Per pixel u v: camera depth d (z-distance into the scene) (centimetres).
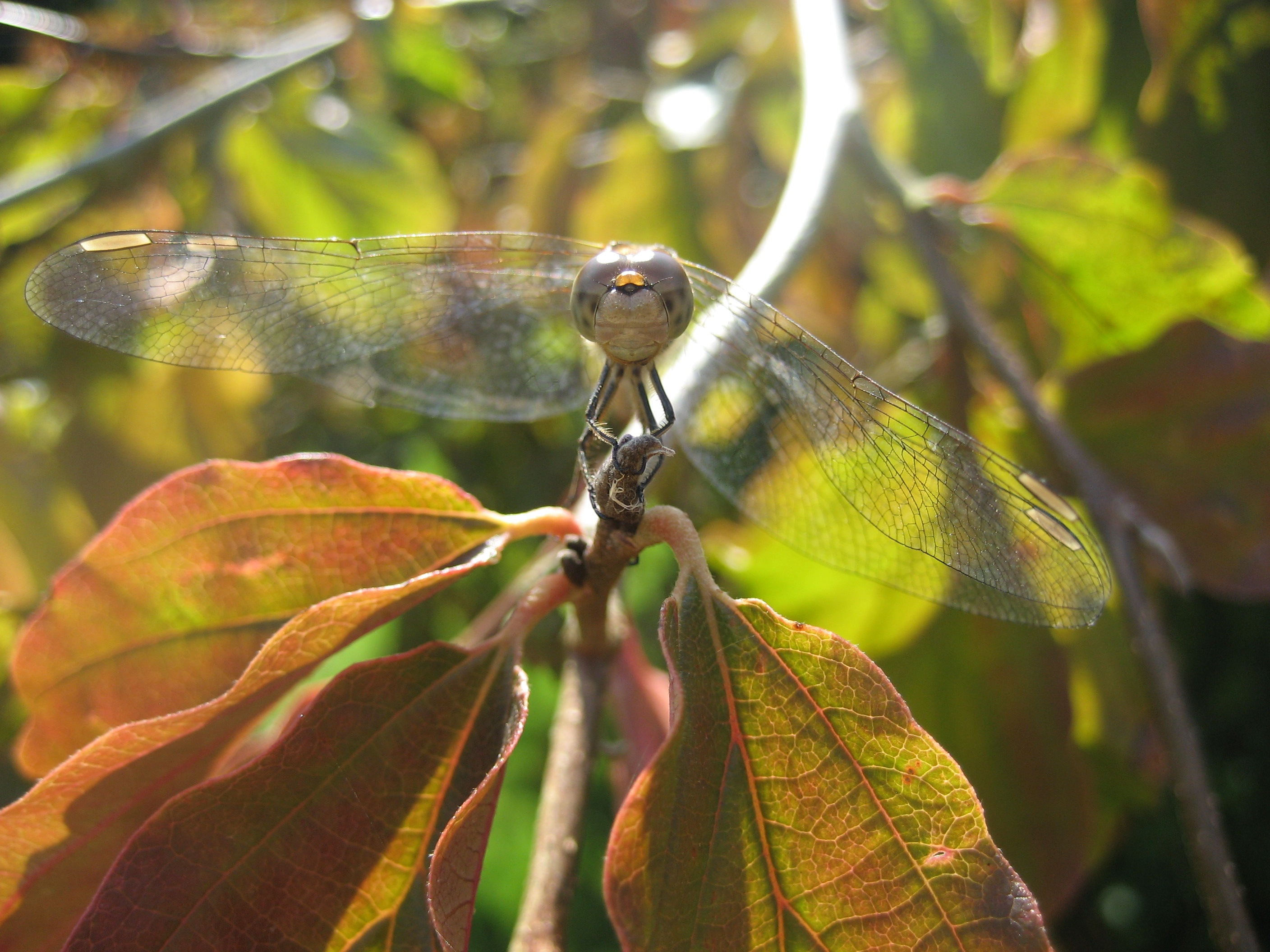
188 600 9
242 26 22
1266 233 14
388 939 8
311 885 8
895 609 12
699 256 19
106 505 17
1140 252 12
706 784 8
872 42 19
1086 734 13
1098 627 12
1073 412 12
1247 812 24
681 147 18
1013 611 10
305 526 9
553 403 11
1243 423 12
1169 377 12
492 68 27
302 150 19
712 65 21
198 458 17
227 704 8
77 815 9
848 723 8
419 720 8
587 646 10
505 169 26
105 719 9
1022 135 15
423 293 10
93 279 9
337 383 10
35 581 14
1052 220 12
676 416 10
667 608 8
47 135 20
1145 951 24
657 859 8
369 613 8
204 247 10
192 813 8
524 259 10
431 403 11
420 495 9
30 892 9
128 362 17
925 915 8
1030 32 15
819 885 8
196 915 8
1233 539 11
